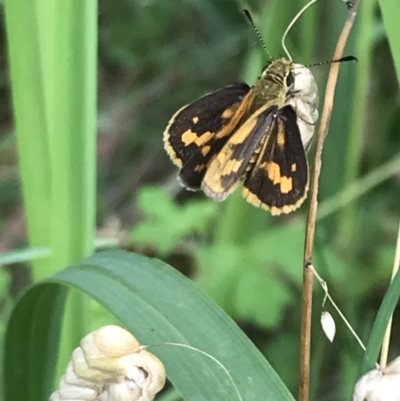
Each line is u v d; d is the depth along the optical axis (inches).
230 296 3.6
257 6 4.2
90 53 2.2
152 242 3.9
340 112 3.4
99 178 5.1
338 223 3.8
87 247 2.3
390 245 4.0
